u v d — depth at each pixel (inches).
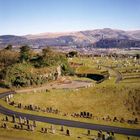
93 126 2721.5
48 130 2434.8
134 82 4965.6
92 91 4335.6
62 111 3597.4
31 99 3887.8
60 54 6811.0
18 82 4790.8
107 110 3718.0
